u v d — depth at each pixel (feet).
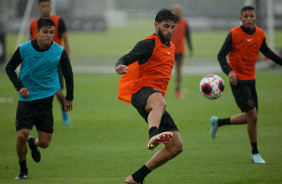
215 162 79.97
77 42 376.48
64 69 73.20
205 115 125.59
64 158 84.38
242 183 65.10
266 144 93.35
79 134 105.40
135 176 61.77
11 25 399.03
